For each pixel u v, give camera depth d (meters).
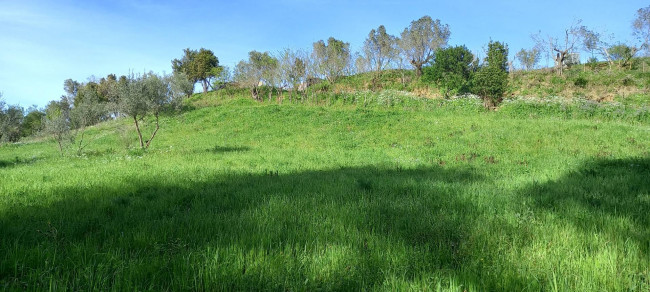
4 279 3.19
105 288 3.06
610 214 5.28
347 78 55.06
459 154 16.34
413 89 47.56
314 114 33.91
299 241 4.28
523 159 14.31
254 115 35.69
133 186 8.82
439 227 4.75
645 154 13.40
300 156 17.14
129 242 4.24
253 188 8.17
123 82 21.11
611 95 35.06
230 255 3.69
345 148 20.83
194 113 40.09
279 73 48.62
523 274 3.32
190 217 5.34
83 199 7.24
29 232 4.73
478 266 3.53
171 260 3.65
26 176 11.48
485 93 33.47
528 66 49.47
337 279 3.25
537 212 5.50
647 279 3.19
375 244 4.14
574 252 3.81
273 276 3.29
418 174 10.96
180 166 13.30
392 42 53.91
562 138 17.89
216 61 71.50
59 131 23.11
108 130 38.56
